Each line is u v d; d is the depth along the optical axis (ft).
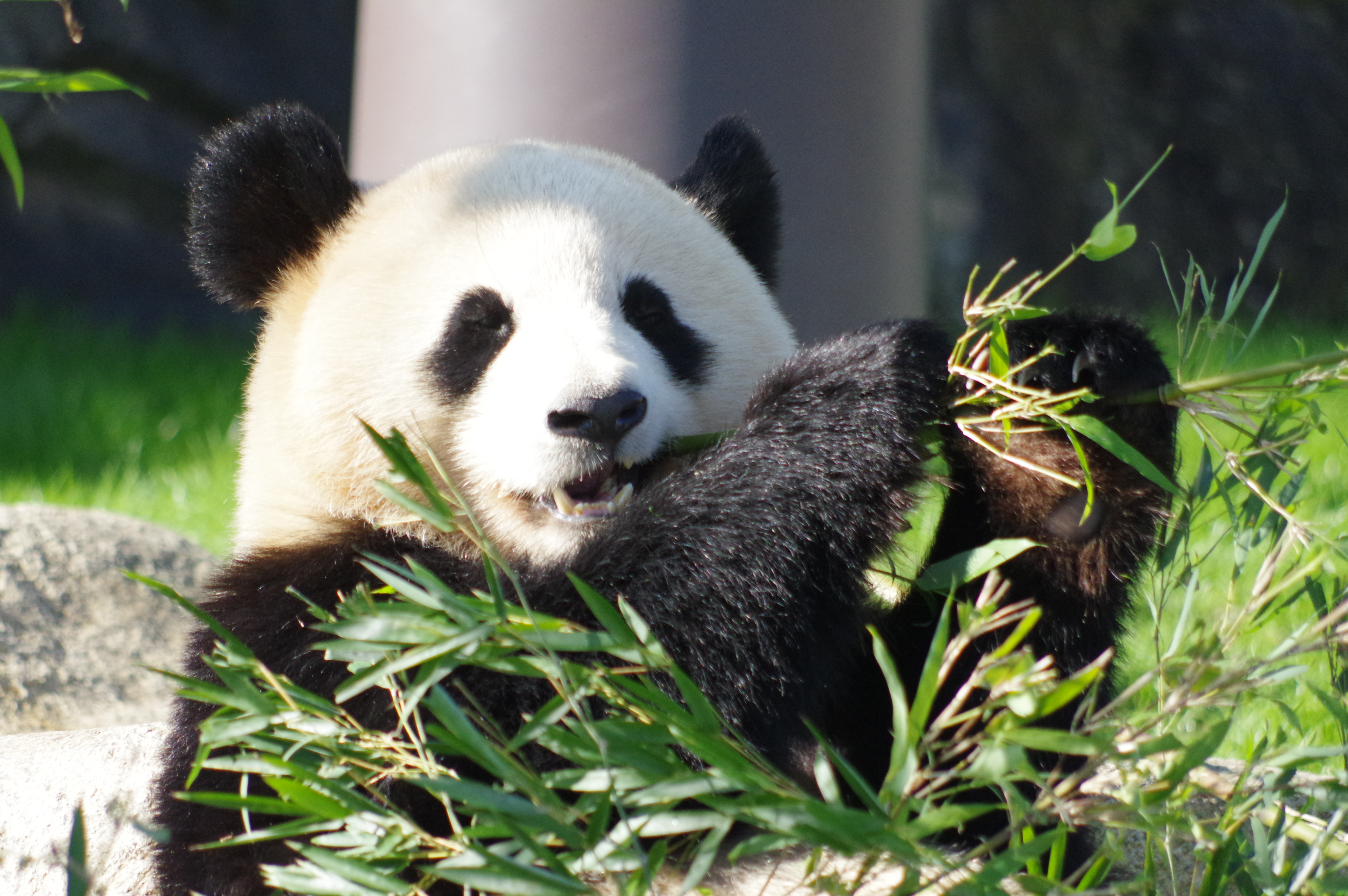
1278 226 106.42
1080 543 17.53
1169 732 14.70
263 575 18.92
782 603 16.47
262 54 91.91
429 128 32.86
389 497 14.98
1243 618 14.37
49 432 58.34
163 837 14.56
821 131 32.63
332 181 21.26
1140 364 16.66
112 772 21.56
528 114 31.99
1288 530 15.08
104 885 20.24
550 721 13.71
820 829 12.68
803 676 16.63
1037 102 101.55
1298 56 111.14
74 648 29.86
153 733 22.43
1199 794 19.97
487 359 19.26
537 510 19.12
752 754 14.30
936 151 96.32
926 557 18.65
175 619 31.94
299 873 14.58
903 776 13.03
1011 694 13.03
